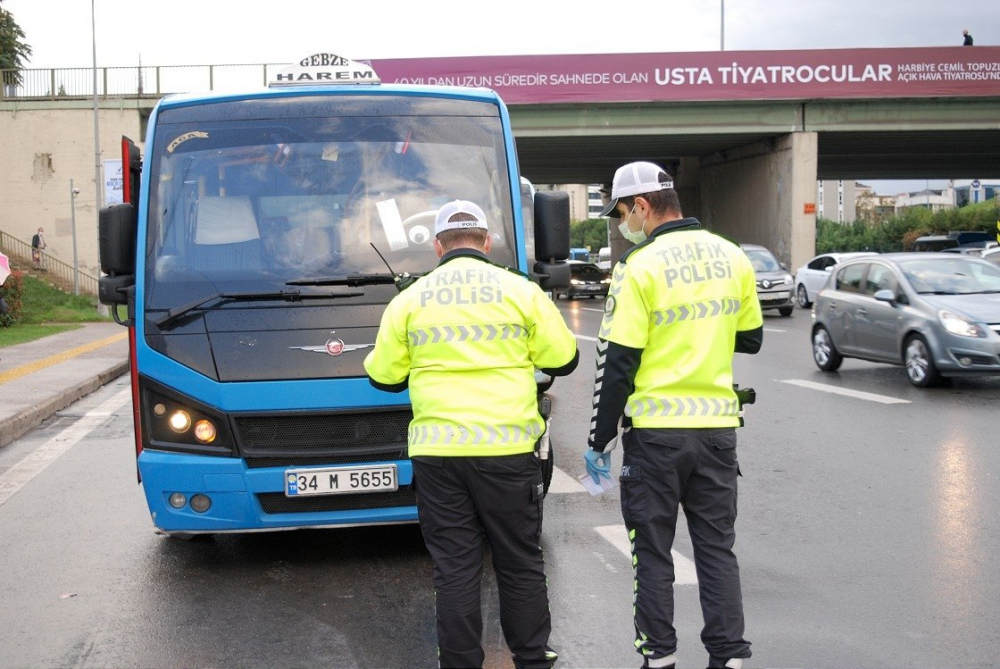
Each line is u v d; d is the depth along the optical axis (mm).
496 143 6027
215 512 5359
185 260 5570
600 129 34844
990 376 12562
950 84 34438
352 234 5676
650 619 3861
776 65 34375
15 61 49625
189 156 5809
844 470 7836
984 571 5328
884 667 4160
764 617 4758
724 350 3941
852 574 5355
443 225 4035
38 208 36562
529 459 3902
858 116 35312
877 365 14844
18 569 5793
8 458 9367
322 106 5973
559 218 5816
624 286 3855
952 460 8047
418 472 3908
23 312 29797
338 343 5387
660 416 3873
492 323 3879
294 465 5336
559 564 5680
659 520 3887
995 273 12805
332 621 4852
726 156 43000
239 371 5336
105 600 5219
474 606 3859
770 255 27094
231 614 4973
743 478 7672
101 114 36219
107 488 7938
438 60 33562
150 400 5426
